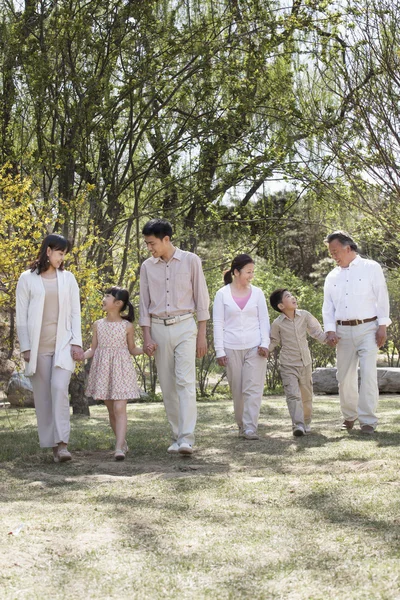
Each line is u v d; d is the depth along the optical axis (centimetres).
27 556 286
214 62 1233
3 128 1158
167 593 243
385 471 444
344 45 924
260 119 1327
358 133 916
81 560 279
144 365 1612
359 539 295
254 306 684
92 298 969
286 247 2739
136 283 1266
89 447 637
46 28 1153
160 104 1315
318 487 402
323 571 258
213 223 1347
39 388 566
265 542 298
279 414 952
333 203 1194
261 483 427
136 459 566
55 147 1120
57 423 549
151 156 1280
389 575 249
